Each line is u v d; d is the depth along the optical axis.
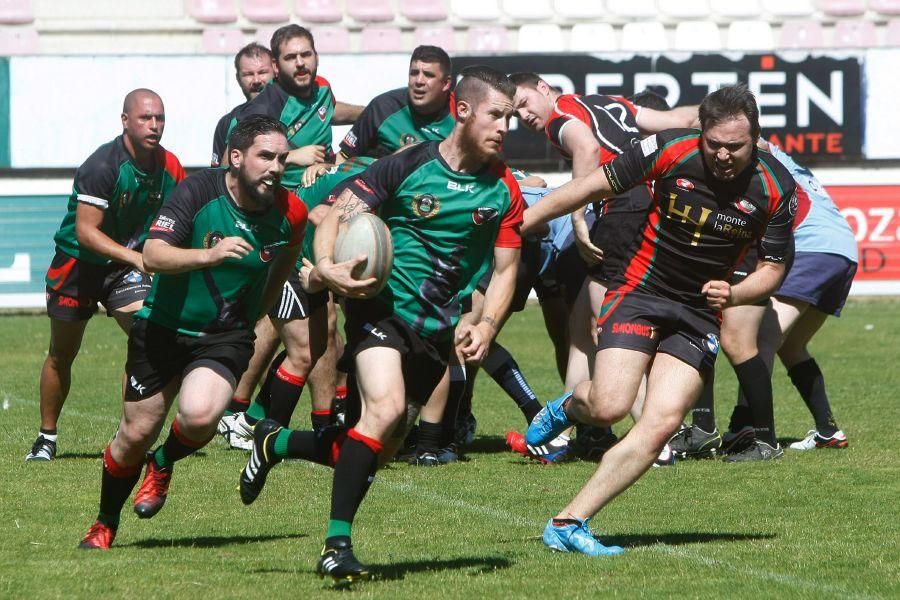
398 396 17.12
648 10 72.75
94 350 49.66
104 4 70.19
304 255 26.81
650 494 24.03
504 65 65.75
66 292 27.12
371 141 30.89
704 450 28.84
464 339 17.84
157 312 18.84
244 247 17.52
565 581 17.06
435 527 21.08
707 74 65.81
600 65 65.75
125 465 19.09
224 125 32.25
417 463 27.95
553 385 40.78
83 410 35.00
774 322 29.00
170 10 70.75
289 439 18.22
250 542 19.83
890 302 66.69
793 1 73.00
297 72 31.84
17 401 36.44
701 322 19.28
